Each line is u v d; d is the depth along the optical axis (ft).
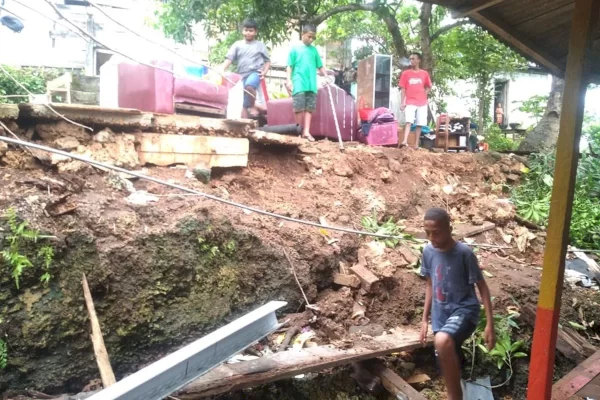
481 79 54.13
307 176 20.99
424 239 19.57
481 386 15.40
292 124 24.02
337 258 17.21
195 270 13.53
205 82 17.92
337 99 26.35
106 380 11.00
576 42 11.81
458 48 48.42
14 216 11.02
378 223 20.48
